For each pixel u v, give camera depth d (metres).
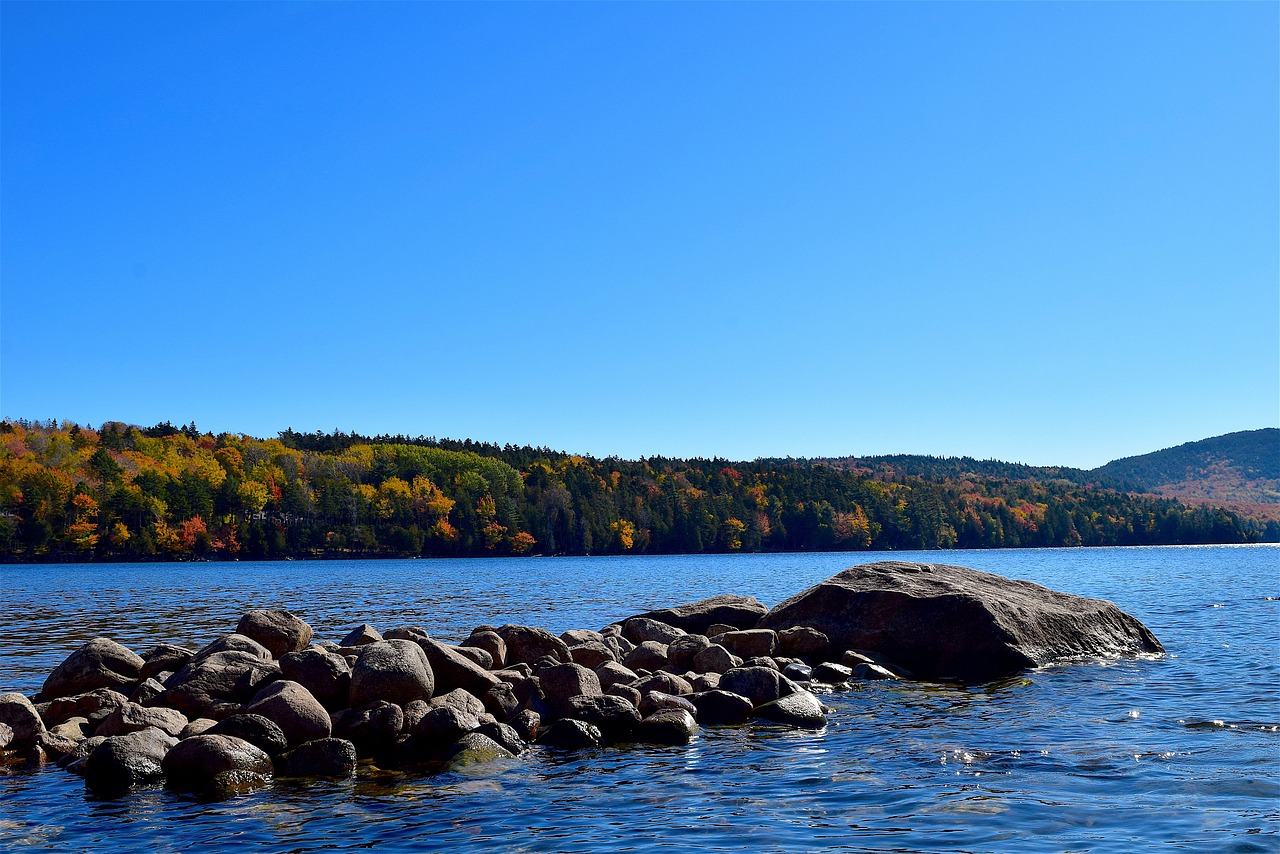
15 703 13.90
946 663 21.92
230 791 11.70
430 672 15.38
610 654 19.94
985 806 10.53
